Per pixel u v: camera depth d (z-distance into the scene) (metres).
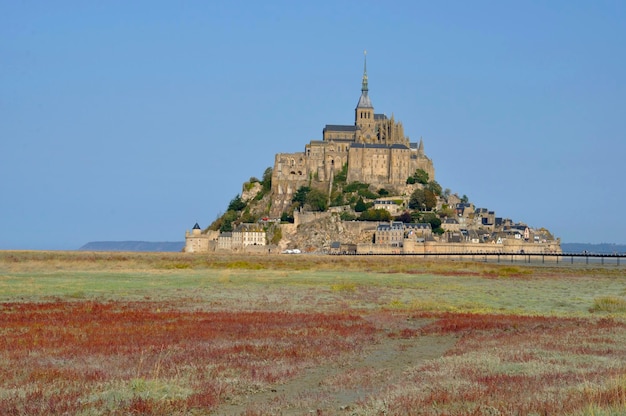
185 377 41.47
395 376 42.75
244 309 80.88
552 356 48.72
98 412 33.28
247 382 40.75
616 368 43.31
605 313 82.00
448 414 31.92
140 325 64.62
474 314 79.31
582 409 31.47
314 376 43.88
